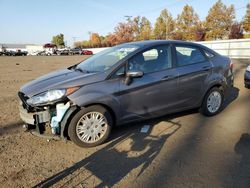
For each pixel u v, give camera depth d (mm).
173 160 3754
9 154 3994
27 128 4316
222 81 5609
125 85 4367
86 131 4152
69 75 4523
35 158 3867
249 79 7859
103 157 3879
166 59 4926
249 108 6172
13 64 23875
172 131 4805
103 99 4164
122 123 4508
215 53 5758
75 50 65938
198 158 3795
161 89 4746
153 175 3379
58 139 4125
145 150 4082
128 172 3461
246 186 3117
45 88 4113
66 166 3637
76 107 4039
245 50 24969
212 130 4828
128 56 4508
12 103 7184
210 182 3207
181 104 5117
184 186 3135
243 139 4414
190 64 5188
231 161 3693
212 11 48219
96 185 3186
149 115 4754
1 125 5281
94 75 4250
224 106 6379
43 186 3178
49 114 4059
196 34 51062
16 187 3162
